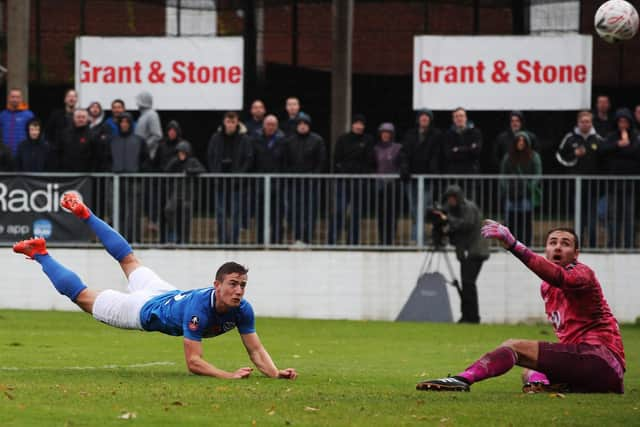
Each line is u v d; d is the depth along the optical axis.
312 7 89.38
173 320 37.72
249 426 28.19
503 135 73.75
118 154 73.69
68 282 38.53
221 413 29.98
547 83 80.25
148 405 31.08
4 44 91.69
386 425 28.52
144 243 73.69
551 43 80.00
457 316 73.00
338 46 80.25
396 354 52.31
